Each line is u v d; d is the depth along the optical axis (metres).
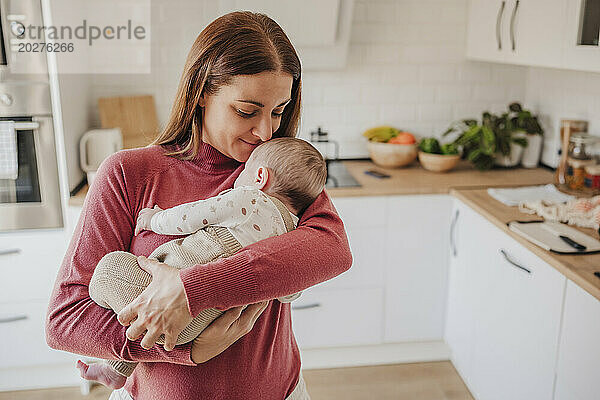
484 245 2.62
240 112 1.14
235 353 1.23
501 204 2.69
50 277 2.85
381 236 2.97
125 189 1.20
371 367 3.16
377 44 3.44
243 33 1.11
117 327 1.08
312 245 1.10
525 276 2.25
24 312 2.86
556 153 3.27
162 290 1.01
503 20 2.98
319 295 3.02
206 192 1.24
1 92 2.63
